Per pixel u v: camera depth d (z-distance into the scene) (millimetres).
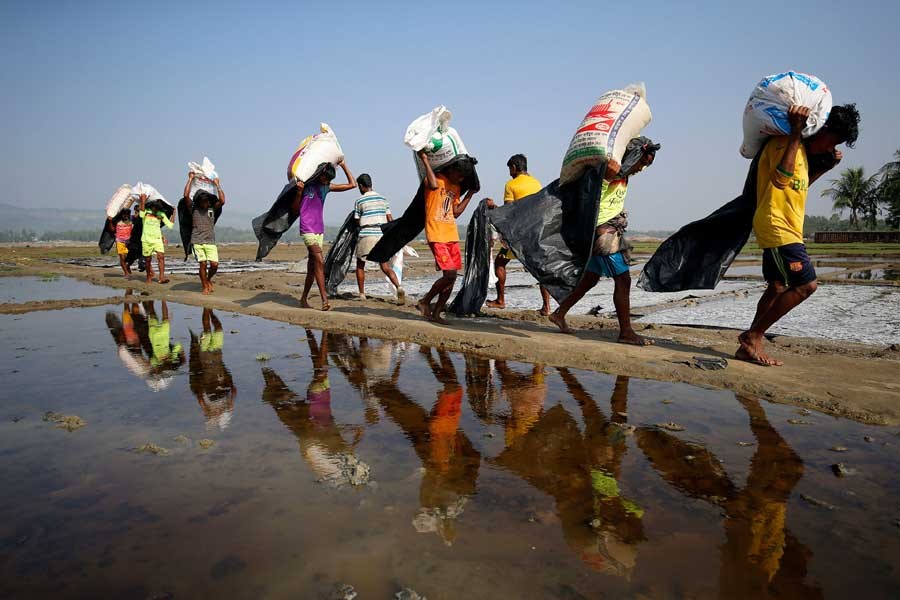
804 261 3586
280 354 4316
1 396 3148
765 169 3693
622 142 4234
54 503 1880
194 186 8391
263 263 18938
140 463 2213
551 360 4066
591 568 1507
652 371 3670
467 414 2859
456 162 5180
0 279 11656
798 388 3219
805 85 3422
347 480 2057
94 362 4016
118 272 13383
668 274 4340
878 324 5625
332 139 6469
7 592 1401
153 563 1526
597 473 2135
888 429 2643
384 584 1425
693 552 1591
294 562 1526
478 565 1517
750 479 2084
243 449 2363
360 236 7711
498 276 7012
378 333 5199
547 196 4602
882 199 48250
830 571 1498
